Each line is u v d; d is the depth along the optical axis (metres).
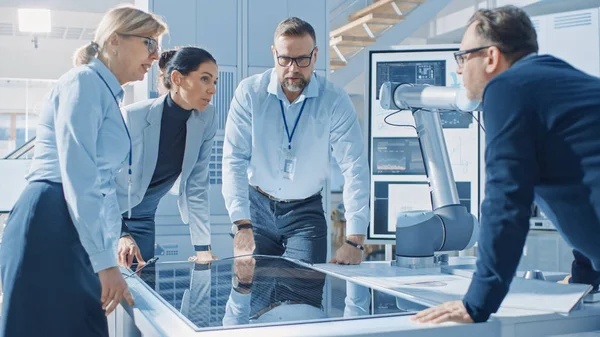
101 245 1.41
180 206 2.47
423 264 1.78
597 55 5.04
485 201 1.10
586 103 1.09
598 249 1.19
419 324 1.01
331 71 7.15
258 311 1.09
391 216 4.06
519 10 1.26
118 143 1.59
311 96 2.34
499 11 1.25
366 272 1.65
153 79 3.66
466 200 4.01
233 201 2.28
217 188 3.80
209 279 1.45
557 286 1.34
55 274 1.45
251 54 3.92
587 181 1.10
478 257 1.09
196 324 0.99
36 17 6.19
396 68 4.03
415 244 1.77
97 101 1.48
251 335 0.93
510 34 1.23
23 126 5.98
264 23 3.93
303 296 1.23
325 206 3.84
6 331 1.43
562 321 1.11
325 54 4.04
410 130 4.03
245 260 1.86
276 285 1.36
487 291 1.04
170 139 2.38
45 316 1.44
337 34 7.07
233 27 3.88
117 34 1.57
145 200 2.51
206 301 1.17
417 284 1.42
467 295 1.06
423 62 4.00
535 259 5.14
